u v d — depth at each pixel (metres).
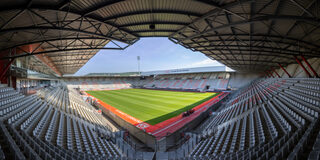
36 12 7.54
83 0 7.34
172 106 24.52
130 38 14.54
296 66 25.86
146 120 17.08
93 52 23.59
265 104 13.38
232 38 14.05
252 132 7.85
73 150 6.57
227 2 7.53
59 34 11.33
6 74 14.25
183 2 8.34
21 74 16.95
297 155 3.33
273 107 11.41
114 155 8.23
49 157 3.92
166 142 11.83
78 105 20.44
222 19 10.05
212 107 22.14
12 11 6.93
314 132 5.12
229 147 7.58
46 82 34.50
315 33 11.13
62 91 31.50
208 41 14.66
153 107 23.84
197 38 14.16
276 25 10.43
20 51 15.01
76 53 22.27
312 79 14.83
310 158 2.95
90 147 7.88
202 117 18.31
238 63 30.11
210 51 20.02
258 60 25.39
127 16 9.70
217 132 11.13
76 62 29.78
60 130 8.70
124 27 11.50
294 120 7.57
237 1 7.05
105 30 11.94
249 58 24.36
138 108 23.20
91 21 9.73
